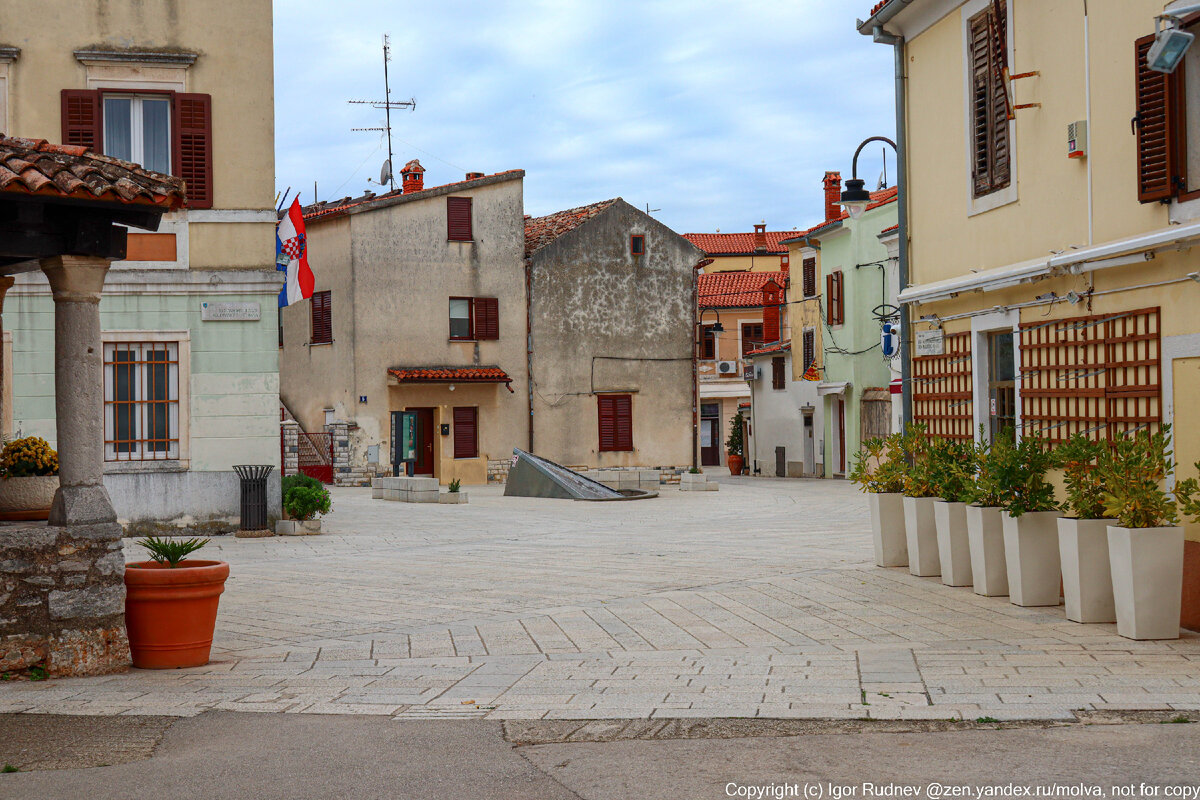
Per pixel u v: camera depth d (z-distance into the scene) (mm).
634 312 40062
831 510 23484
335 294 36375
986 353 12281
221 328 17391
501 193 38000
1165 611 8273
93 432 8094
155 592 8086
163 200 8164
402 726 6379
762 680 7277
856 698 6719
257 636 9352
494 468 37625
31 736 6312
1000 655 7871
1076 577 9031
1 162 7695
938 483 11391
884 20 13820
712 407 57875
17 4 16750
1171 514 8383
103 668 7953
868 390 39844
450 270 37125
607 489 29719
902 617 9523
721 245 63812
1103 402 9992
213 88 17391
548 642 8867
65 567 7863
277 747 5996
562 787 5219
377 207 35969
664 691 7051
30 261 8688
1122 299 9727
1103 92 9930
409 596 11344
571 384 38938
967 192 12469
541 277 38562
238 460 17516
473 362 37375
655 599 10820
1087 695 6621
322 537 17625
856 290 40094
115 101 17203
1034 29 11047
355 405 35625
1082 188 10297
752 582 11758
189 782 5426
